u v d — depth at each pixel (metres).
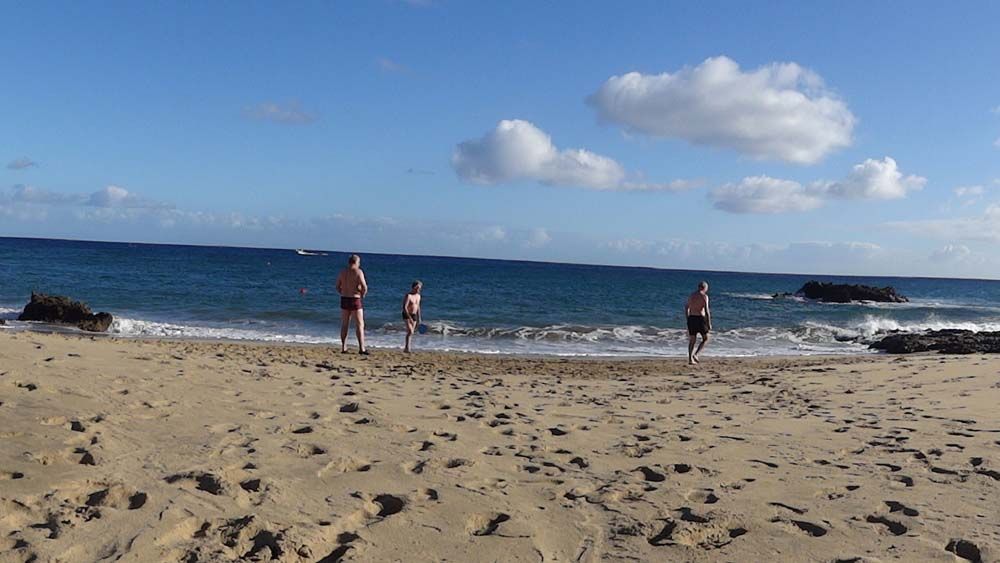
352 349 15.49
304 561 3.20
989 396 8.75
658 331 24.61
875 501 4.22
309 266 80.62
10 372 6.42
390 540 3.46
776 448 5.71
